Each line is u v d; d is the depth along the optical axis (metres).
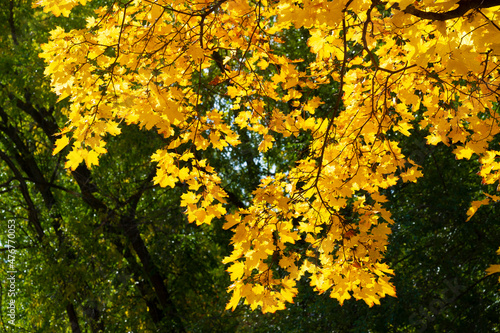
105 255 11.61
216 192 3.78
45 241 11.76
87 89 3.21
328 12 2.94
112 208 12.70
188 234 12.56
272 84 4.25
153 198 13.55
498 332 10.25
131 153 12.16
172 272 12.32
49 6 2.99
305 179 4.16
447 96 3.97
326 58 4.38
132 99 3.10
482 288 10.34
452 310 10.16
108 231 12.19
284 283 3.64
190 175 3.82
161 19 3.58
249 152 11.89
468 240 10.23
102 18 3.44
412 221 9.98
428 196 10.25
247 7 3.57
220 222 12.17
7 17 11.36
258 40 4.00
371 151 4.27
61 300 11.23
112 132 3.12
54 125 12.69
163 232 12.24
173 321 11.90
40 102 11.44
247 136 12.05
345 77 4.44
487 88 3.71
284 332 9.80
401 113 4.20
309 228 4.14
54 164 12.81
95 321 11.97
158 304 12.40
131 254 12.52
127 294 12.19
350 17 3.86
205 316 11.94
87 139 3.07
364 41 3.49
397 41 4.18
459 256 10.16
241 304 11.41
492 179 4.27
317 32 3.82
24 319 14.11
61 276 11.10
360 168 4.04
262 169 12.25
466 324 9.91
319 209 4.00
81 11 11.71
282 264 3.88
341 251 3.96
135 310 11.97
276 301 3.65
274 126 4.15
